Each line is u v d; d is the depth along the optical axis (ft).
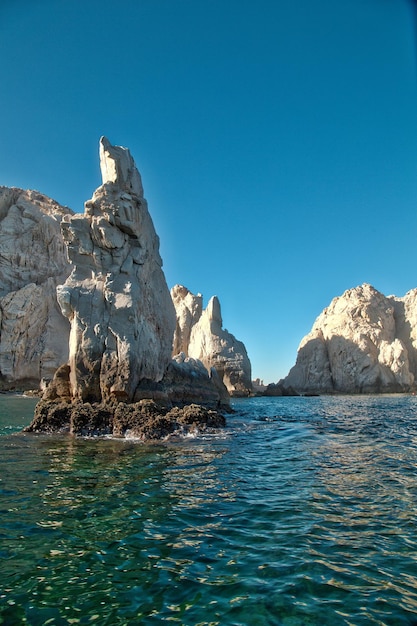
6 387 189.26
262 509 26.78
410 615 15.72
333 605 16.35
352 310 268.41
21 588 17.42
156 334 84.99
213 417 66.59
